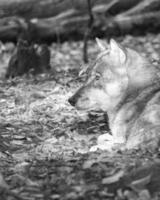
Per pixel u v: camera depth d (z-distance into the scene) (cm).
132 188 814
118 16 2947
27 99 1503
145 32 2934
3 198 826
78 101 1162
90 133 1257
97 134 1243
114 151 1033
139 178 847
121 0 2970
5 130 1274
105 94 1141
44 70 2003
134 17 2923
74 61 2469
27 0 2972
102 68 1134
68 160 1019
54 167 975
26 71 1986
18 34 2855
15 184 899
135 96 1125
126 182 839
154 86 1119
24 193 850
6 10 2962
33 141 1216
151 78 1130
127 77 1127
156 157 949
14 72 1989
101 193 809
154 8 2983
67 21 2902
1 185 852
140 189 812
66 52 2683
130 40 2786
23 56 1983
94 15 2919
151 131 1045
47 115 1371
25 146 1183
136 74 1130
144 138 1049
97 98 1151
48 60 2030
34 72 1980
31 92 1556
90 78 1161
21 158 1095
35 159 1077
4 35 2845
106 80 1133
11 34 2845
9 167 1023
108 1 2998
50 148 1161
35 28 2855
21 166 1013
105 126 1288
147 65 1141
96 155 1017
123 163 930
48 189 861
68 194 821
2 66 2458
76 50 2702
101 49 1183
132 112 1114
